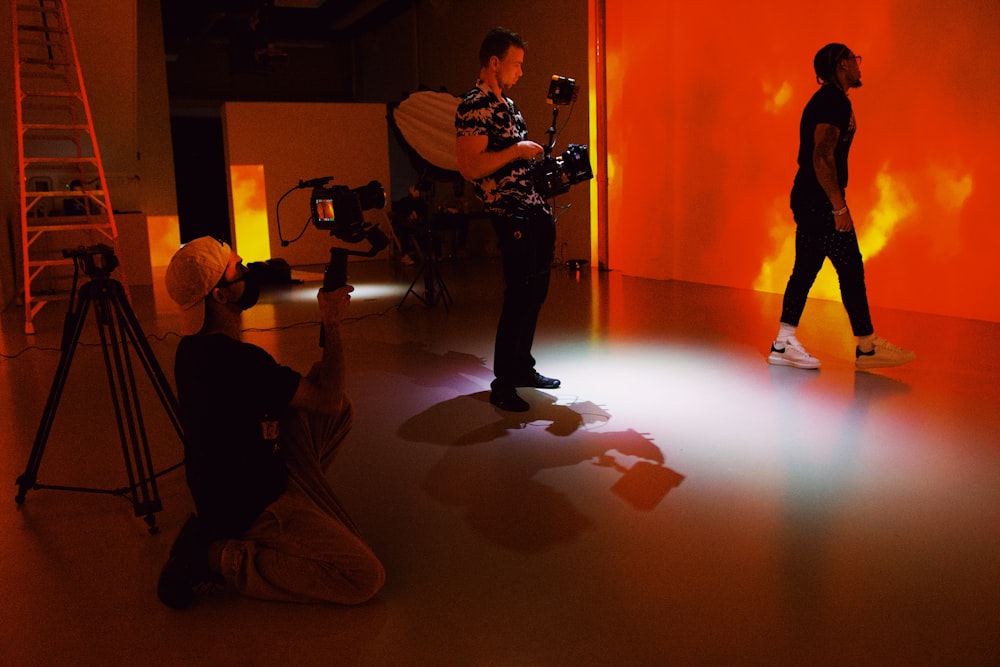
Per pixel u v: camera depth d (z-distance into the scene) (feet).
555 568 7.73
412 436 11.74
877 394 13.00
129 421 8.91
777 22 22.26
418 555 8.07
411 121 25.50
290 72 53.83
